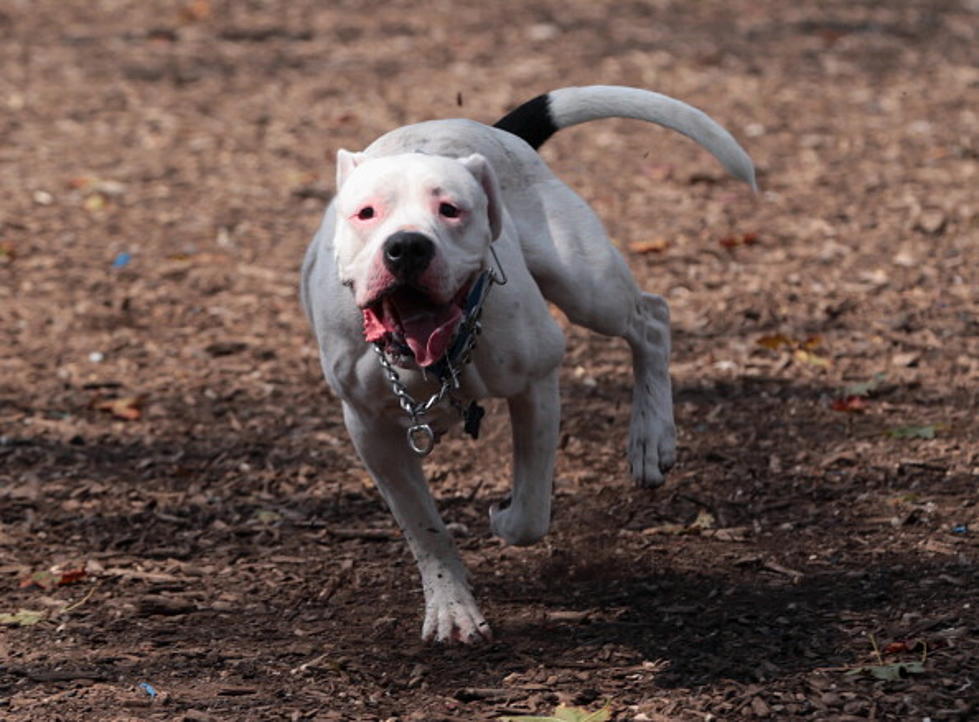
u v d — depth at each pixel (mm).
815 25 24250
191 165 17859
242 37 24219
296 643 8070
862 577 8523
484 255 6836
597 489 10078
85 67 22359
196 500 10156
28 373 12438
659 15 25266
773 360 12203
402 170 6695
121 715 7230
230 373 12430
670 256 14562
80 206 16453
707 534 9312
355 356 7348
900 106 19406
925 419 10898
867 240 14695
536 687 7453
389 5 26438
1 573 9016
